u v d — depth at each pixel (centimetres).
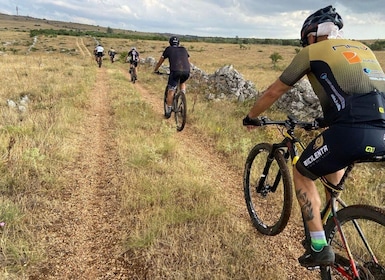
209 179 557
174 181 506
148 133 773
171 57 880
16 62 2622
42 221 408
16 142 593
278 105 1115
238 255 358
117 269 345
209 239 380
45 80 1520
